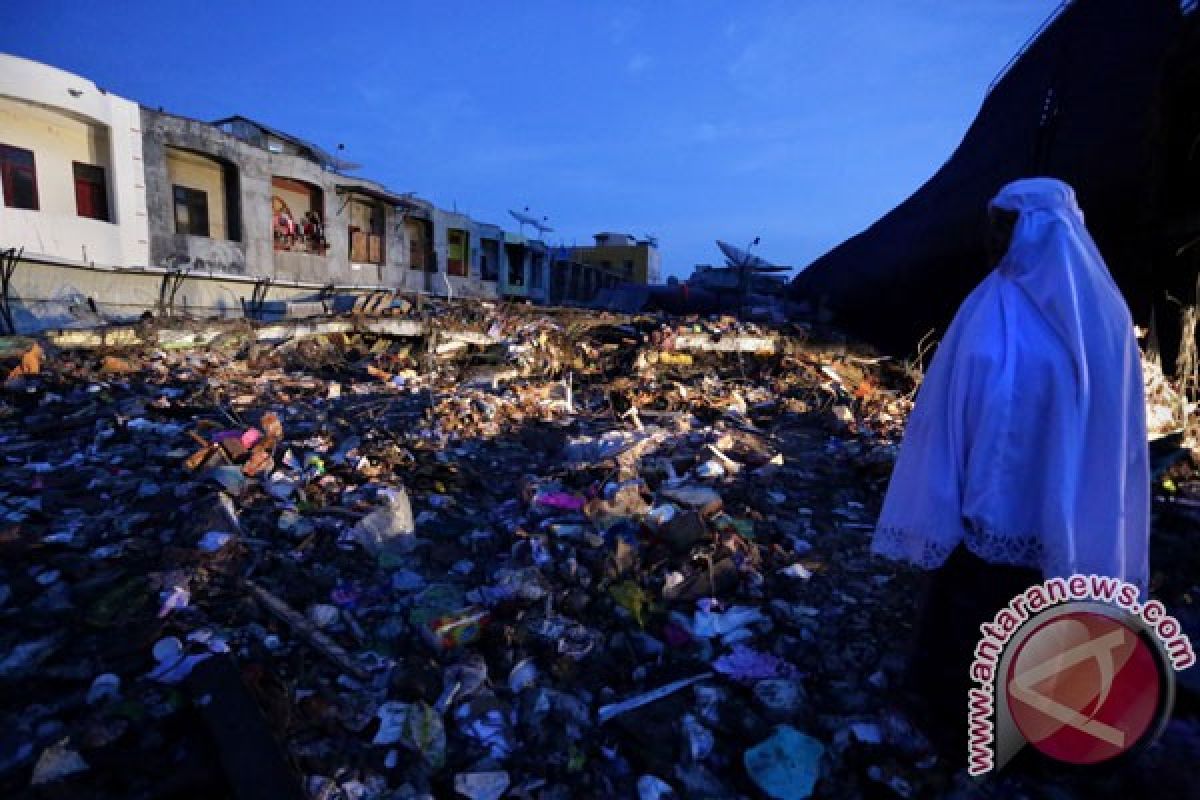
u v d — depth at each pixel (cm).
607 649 277
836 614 310
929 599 214
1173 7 988
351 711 225
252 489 435
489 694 240
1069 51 1231
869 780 202
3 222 1415
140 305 1472
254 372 987
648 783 200
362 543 365
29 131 1491
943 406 194
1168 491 491
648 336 1378
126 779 186
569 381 1059
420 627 280
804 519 451
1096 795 193
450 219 3069
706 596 316
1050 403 178
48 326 1255
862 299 2361
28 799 178
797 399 987
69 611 274
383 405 797
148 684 228
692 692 246
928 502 192
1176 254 946
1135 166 1020
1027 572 188
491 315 1491
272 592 309
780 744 212
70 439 551
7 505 391
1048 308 183
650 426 725
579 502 438
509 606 296
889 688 246
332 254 2334
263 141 2333
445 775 203
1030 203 197
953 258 1677
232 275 1678
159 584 292
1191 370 812
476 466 558
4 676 232
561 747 217
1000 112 1510
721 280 3569
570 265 4391
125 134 1642
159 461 492
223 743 191
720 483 510
